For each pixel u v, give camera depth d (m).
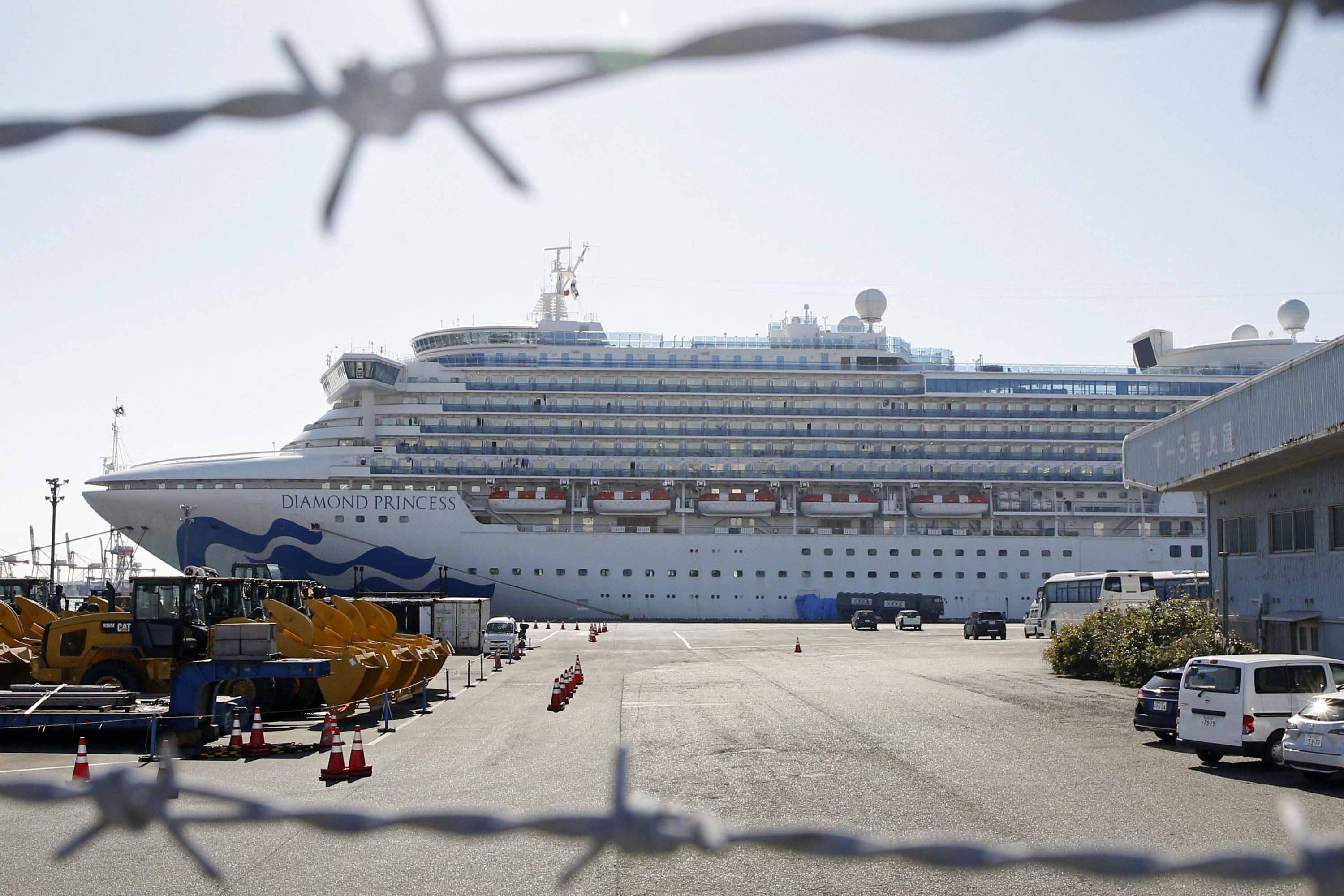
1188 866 2.46
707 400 66.00
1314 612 26.56
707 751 16.50
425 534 60.75
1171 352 74.88
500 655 35.03
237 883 9.28
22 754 16.94
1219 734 15.15
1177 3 1.69
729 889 9.03
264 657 17.95
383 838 10.98
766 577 65.38
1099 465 67.38
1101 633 30.00
